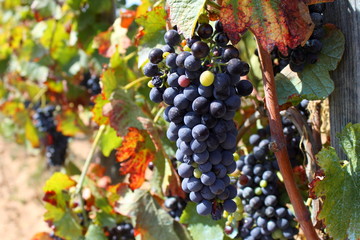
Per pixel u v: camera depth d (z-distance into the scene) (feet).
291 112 2.21
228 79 1.79
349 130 1.95
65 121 4.53
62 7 3.91
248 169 2.31
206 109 1.80
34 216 7.72
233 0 1.84
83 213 3.01
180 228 2.73
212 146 1.82
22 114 5.42
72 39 3.80
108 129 3.03
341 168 1.98
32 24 5.17
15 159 9.22
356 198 1.97
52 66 4.23
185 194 2.53
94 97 2.75
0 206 8.02
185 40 1.97
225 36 1.86
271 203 2.26
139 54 2.41
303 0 1.84
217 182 1.84
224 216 2.26
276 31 1.85
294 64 2.00
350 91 1.98
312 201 2.19
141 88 2.96
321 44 1.97
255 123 2.54
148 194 2.77
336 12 1.99
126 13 2.92
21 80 5.41
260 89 2.53
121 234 3.09
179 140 1.89
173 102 1.87
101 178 3.18
